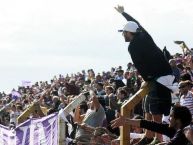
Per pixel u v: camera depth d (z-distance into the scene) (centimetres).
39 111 1570
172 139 765
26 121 1402
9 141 1520
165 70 993
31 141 1368
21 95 3438
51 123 1257
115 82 2136
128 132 960
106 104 1756
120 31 1012
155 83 998
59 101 1941
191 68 1884
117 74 2492
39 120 1320
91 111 1351
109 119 1473
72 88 2236
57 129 1226
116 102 1658
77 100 1241
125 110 974
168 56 1379
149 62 986
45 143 1289
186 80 1221
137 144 1087
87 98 1612
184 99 1180
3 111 2456
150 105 1020
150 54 985
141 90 995
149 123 820
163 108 1009
